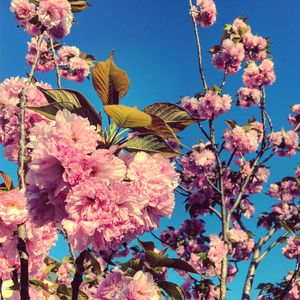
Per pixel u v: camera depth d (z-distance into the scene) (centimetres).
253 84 187
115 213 36
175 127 41
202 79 171
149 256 63
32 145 37
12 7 99
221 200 174
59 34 84
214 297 180
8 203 46
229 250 186
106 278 62
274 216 221
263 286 193
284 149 193
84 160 36
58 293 72
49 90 39
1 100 63
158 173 39
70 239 35
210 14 178
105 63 38
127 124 39
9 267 52
